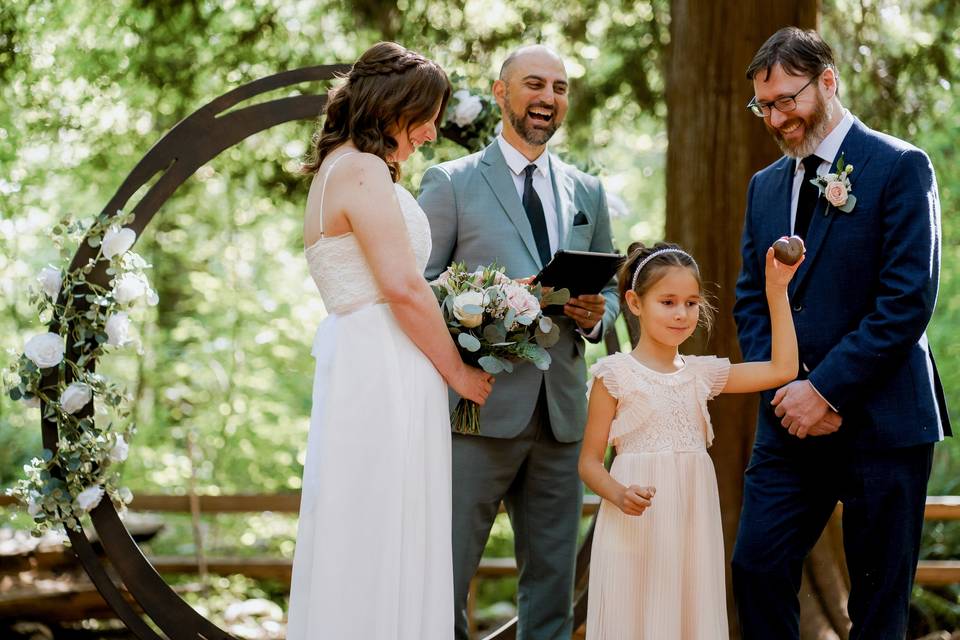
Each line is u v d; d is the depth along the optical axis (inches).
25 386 149.3
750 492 133.1
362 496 113.8
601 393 126.1
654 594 121.9
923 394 125.5
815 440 129.3
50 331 152.7
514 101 148.3
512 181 149.6
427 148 180.9
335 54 260.5
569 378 149.1
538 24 250.2
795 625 130.1
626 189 386.3
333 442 114.7
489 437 145.2
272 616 241.3
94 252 153.4
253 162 269.9
